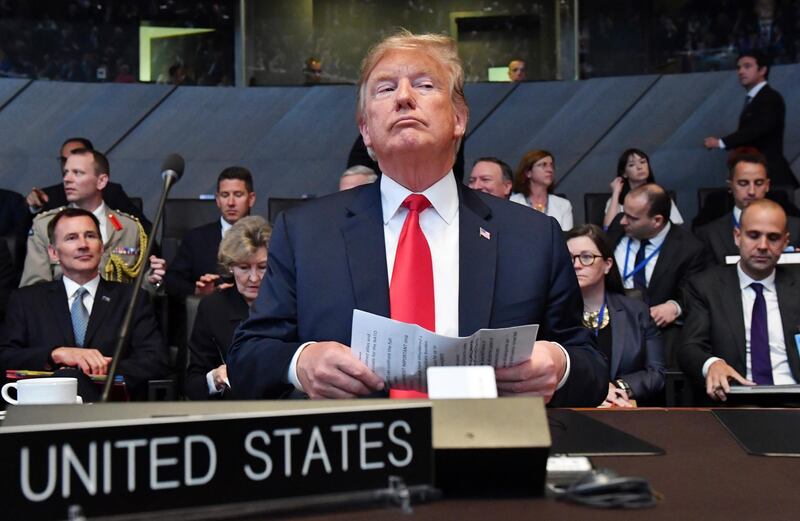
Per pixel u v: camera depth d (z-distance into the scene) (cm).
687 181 816
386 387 147
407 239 176
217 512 93
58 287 390
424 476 102
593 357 179
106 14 862
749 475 113
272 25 879
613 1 841
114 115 860
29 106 848
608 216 609
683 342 380
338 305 174
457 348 140
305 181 866
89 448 90
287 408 105
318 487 97
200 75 878
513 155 845
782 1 799
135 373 371
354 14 875
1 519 87
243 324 183
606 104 842
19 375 289
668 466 119
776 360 376
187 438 93
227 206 525
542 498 103
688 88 830
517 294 176
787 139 791
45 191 614
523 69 857
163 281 495
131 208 595
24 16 848
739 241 384
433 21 865
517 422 105
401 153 174
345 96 877
